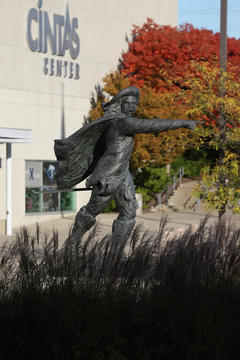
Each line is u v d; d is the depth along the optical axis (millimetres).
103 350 5719
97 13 31703
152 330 5926
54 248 7176
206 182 13539
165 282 6945
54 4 29031
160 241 7359
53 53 29000
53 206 28891
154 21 35688
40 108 28469
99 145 10430
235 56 37969
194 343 5703
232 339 5871
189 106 15305
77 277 6883
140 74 32625
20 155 27109
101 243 7148
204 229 7605
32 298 6273
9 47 26984
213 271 7305
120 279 6898
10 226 21406
